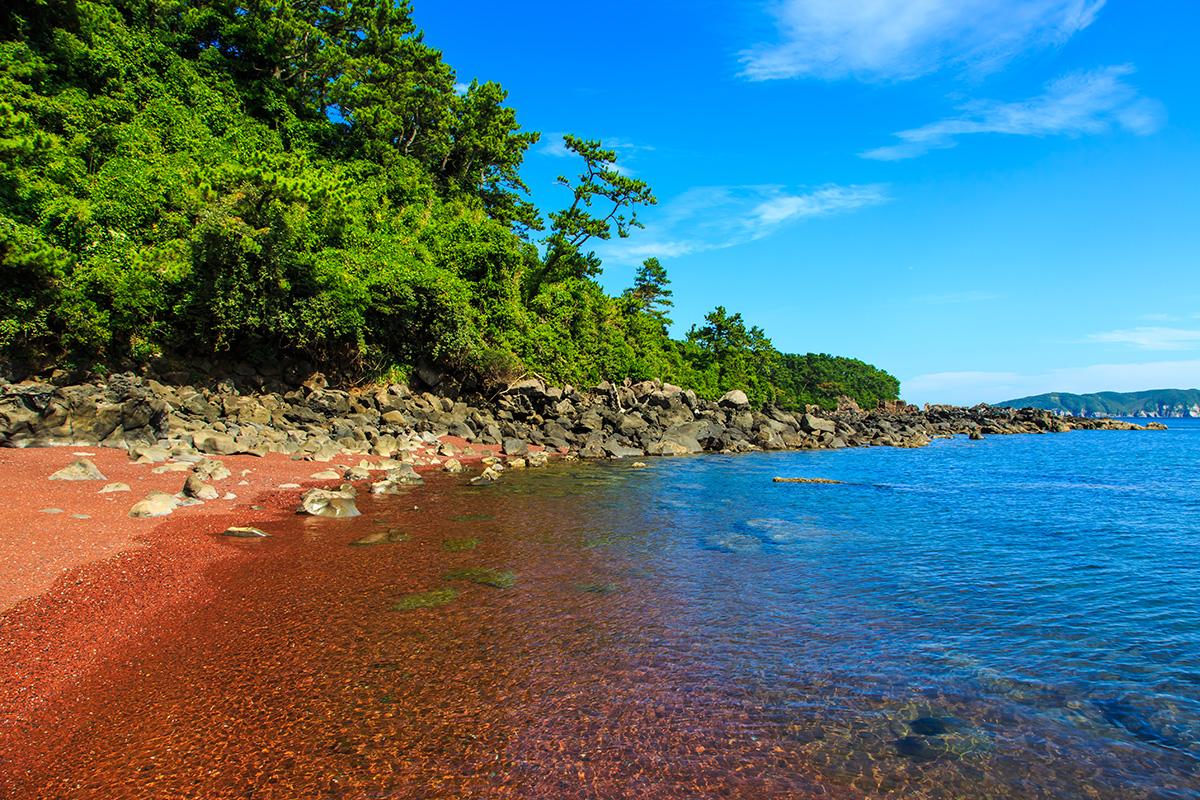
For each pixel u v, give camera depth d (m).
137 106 40.88
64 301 26.14
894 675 7.14
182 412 25.08
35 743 5.68
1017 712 6.32
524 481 22.03
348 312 33.16
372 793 5.04
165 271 28.30
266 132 45.53
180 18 49.34
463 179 59.75
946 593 10.06
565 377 45.06
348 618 8.70
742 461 32.09
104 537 11.28
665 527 14.84
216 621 8.51
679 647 7.88
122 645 7.69
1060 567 11.60
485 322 41.91
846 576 10.99
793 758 5.54
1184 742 5.77
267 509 15.06
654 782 5.19
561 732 5.93
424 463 25.23
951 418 81.94
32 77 36.59
